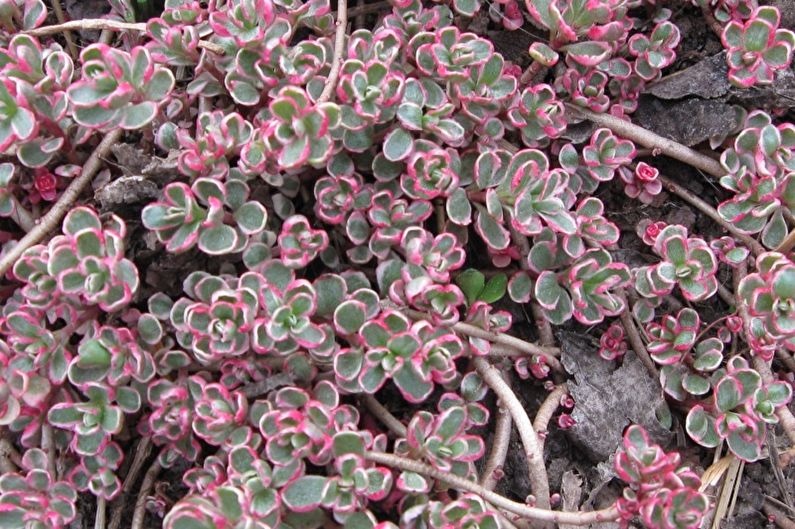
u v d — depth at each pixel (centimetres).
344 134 42
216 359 40
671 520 39
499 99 43
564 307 43
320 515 40
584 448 43
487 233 42
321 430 39
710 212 45
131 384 41
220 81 43
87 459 41
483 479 42
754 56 44
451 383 43
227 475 40
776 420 42
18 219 43
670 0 47
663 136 46
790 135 44
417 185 42
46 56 42
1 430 41
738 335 44
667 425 43
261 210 41
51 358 40
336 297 41
